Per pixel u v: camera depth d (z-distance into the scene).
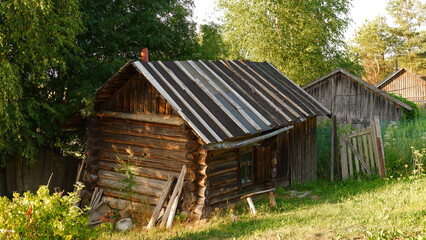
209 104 11.43
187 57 19.12
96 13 15.30
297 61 31.91
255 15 31.25
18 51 11.28
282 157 14.48
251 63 16.69
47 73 11.91
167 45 18.23
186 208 10.59
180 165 11.07
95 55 15.66
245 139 11.66
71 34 11.79
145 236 9.36
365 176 14.77
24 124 11.21
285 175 14.63
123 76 11.81
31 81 12.28
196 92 11.66
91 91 13.27
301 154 15.46
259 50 31.52
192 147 10.41
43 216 6.34
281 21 31.56
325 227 8.12
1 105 10.29
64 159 14.80
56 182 14.54
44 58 11.28
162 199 10.76
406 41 61.25
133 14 15.89
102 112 12.66
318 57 32.03
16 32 10.67
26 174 13.66
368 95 23.00
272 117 12.73
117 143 12.55
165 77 11.57
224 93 12.38
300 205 11.52
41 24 11.25
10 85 10.25
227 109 11.63
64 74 13.04
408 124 17.16
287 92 15.46
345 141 15.19
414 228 7.38
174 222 10.38
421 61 58.53
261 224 9.05
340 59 33.50
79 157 15.77
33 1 10.41
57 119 13.23
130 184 11.45
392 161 14.77
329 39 33.06
